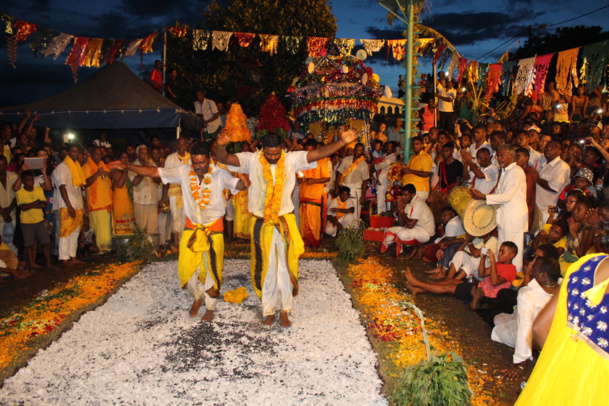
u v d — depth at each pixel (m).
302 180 9.01
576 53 8.75
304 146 9.24
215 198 5.42
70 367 4.43
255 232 5.30
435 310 5.89
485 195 6.55
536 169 8.24
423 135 11.57
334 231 10.12
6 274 7.25
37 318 5.44
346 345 4.91
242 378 4.27
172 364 4.51
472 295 6.01
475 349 4.88
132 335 5.10
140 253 7.89
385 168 10.48
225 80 16.31
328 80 8.80
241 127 8.01
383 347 4.82
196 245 5.33
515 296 5.71
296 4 16.73
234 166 5.25
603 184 6.57
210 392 4.05
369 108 8.98
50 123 10.09
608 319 2.29
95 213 8.22
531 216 7.57
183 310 5.82
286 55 16.59
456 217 7.41
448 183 9.00
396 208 9.68
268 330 5.26
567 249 5.94
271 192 5.16
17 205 7.59
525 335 4.27
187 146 8.23
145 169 5.39
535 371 2.51
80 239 8.23
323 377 4.30
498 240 6.82
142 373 4.34
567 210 6.15
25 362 4.51
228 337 5.09
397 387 3.81
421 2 9.96
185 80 16.28
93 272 7.30
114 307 5.88
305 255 8.38
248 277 7.14
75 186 7.80
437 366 3.57
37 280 7.08
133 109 10.00
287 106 16.95
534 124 9.93
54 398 3.95
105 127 10.18
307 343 4.95
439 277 6.96
